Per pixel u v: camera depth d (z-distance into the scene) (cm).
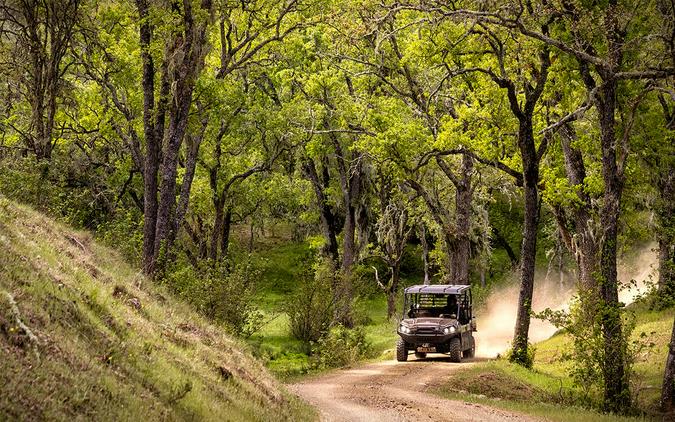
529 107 3666
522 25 3038
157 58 3731
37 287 1255
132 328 1516
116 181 5766
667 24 2975
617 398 2922
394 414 2108
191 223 7081
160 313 1933
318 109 5719
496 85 4016
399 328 3838
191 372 1482
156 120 3834
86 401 995
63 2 4069
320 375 3344
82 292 1462
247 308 3362
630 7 2983
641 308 4947
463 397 2664
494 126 4122
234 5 4531
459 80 4594
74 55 4772
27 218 2064
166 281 3052
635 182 3941
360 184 6762
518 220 10319
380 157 5041
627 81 3216
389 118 5041
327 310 4938
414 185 5147
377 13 3753
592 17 2880
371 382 3023
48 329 1140
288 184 7006
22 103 5050
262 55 5547
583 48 3070
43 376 968
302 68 5966
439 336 3709
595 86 3164
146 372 1276
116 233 3328
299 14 4934
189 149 4784
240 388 1658
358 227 7006
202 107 4222
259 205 7356
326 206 6906
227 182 6222
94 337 1267
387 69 5406
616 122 3334
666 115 3956
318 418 1922
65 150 5559
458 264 5169
